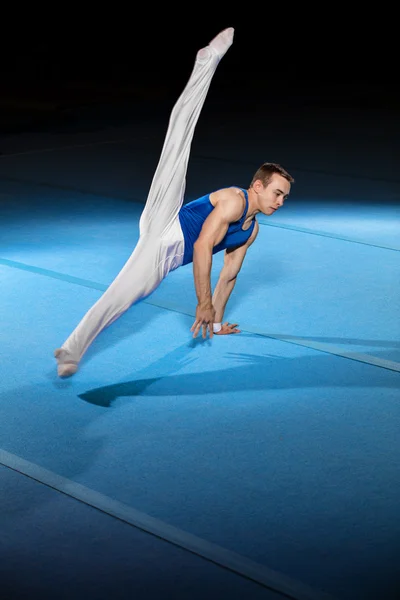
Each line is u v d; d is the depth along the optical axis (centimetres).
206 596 382
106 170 1395
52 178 1330
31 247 975
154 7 2841
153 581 393
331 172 1408
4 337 696
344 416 563
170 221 580
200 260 566
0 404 577
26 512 449
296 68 2862
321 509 454
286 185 590
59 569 401
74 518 444
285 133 1762
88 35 2772
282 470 493
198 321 580
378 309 779
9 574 397
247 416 561
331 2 2978
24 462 501
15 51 2661
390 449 520
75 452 513
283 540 425
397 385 613
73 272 879
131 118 1930
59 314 752
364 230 1070
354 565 405
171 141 575
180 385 609
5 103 2084
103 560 409
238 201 583
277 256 955
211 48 566
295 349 679
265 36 3016
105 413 565
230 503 459
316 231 1064
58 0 2683
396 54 2983
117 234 1040
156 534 429
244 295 815
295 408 574
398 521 443
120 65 2709
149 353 668
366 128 1838
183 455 511
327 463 502
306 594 383
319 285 849
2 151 1538
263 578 395
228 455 511
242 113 2030
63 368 551
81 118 1917
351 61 2973
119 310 573
